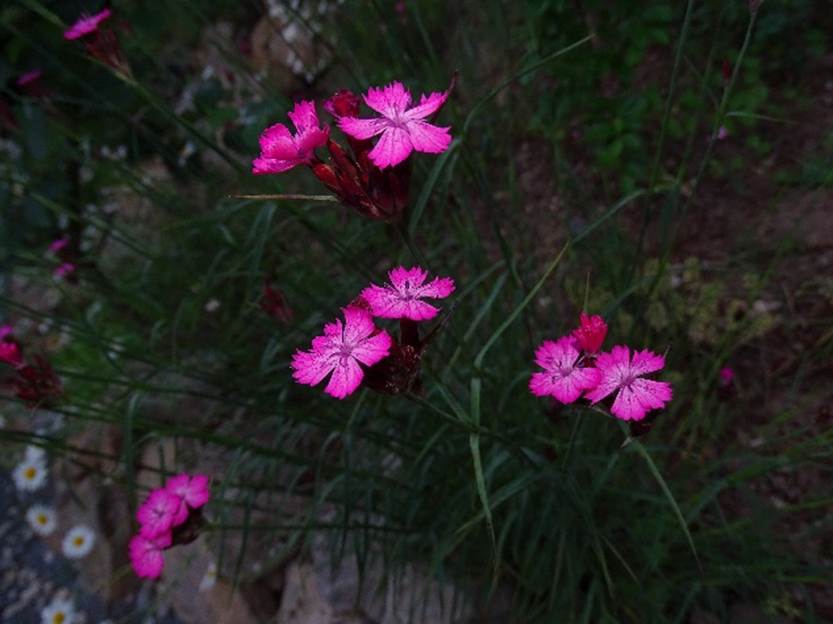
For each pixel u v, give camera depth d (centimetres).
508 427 23
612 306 20
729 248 29
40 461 35
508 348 24
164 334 32
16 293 41
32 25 29
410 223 16
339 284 30
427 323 22
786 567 20
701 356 28
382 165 13
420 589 24
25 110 31
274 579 28
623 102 30
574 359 14
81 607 33
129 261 37
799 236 28
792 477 24
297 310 30
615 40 31
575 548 21
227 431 31
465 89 36
